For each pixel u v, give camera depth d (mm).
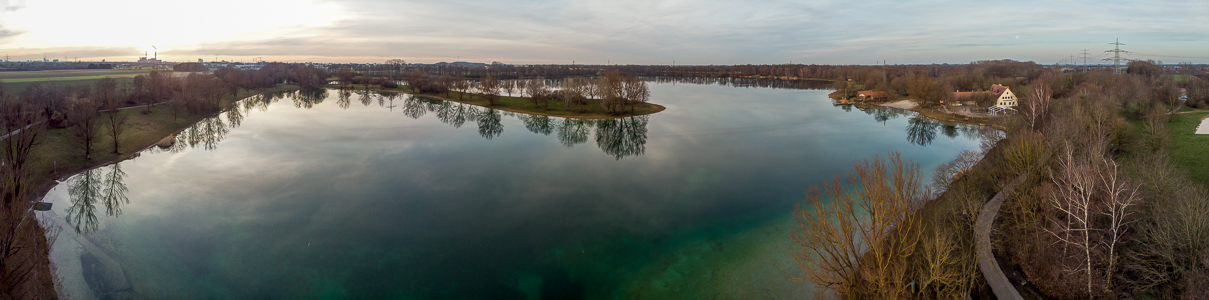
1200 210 32344
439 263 46594
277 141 101625
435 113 152250
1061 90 155250
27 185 46812
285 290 41531
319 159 86312
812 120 136250
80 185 69250
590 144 104000
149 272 43875
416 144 101375
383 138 107250
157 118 113438
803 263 38406
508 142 105812
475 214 59406
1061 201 40094
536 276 44250
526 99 183625
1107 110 73125
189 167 79688
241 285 42125
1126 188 36969
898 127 123750
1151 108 94438
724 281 42531
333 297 40562
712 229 54156
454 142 104562
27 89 118750
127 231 52844
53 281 41094
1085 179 35500
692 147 99000
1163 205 37844
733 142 103875
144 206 60781
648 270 45031
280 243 50500
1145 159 49094
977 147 96125
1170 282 32312
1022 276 38312
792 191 67500
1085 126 65688
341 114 146750
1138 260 33875
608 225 55750
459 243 51094
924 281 32938
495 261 47125
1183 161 61000
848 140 105312
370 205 62312
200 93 142250
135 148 90750
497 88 186375
